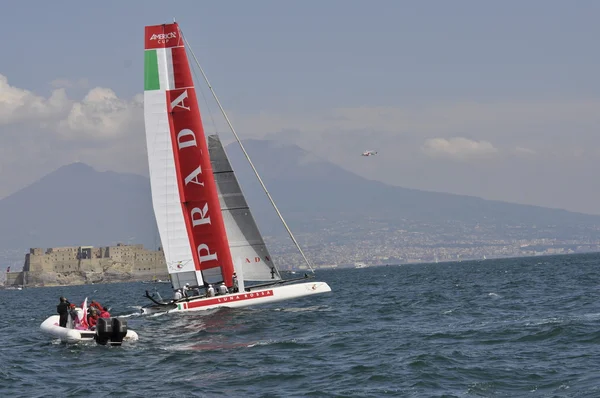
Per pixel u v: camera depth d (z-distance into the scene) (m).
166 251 84.56
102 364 54.28
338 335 63.94
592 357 48.94
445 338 60.59
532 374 44.69
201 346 60.59
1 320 114.38
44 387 46.72
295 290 81.81
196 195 84.62
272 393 42.34
